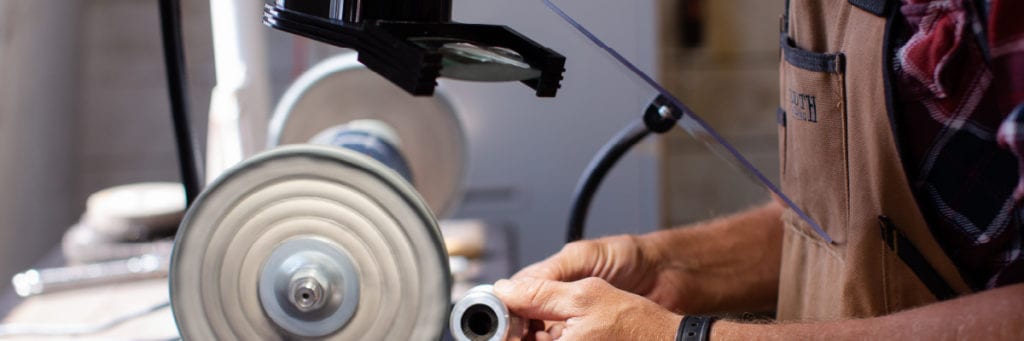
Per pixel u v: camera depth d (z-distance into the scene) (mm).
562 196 2211
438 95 1466
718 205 2967
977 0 781
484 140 2174
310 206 702
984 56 793
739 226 1235
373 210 692
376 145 1298
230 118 1207
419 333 699
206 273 704
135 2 2631
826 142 923
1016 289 771
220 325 709
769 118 2871
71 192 2641
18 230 2158
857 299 925
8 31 2096
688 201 2971
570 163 2186
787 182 1048
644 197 2250
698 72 2844
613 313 856
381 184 684
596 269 1106
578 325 854
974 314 771
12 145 2125
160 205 1680
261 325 715
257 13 1231
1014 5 723
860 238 906
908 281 897
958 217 857
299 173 689
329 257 707
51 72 2430
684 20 2807
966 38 792
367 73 1417
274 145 1399
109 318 1360
